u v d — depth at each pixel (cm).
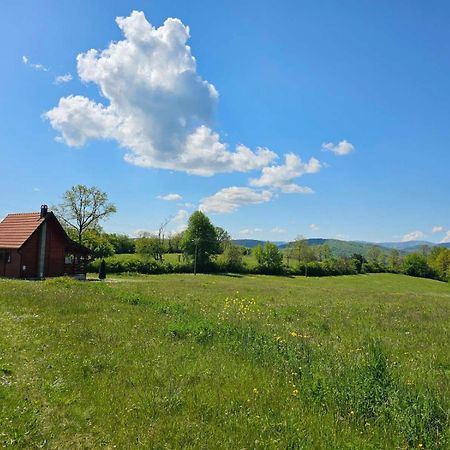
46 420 628
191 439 573
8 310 1588
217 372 870
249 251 14112
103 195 7325
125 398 715
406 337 1373
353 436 586
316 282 8106
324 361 917
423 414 621
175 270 8788
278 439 569
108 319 1467
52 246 4731
